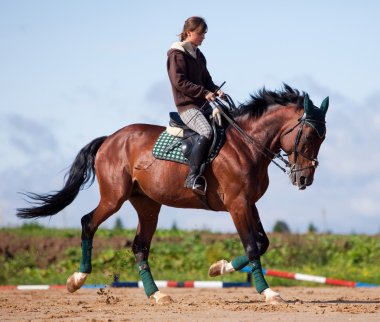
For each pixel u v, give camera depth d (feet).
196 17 41.19
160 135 42.16
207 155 39.73
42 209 45.50
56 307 41.63
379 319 32.99
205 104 41.04
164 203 41.75
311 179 38.58
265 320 32.96
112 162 43.29
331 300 45.01
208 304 41.01
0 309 40.73
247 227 38.73
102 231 93.91
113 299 45.75
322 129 38.45
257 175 39.32
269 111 39.70
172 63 40.65
